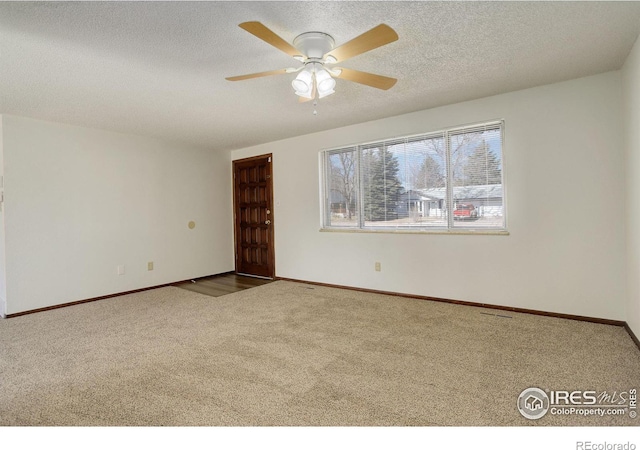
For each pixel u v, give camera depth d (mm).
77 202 4203
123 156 4656
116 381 2207
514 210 3418
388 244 4273
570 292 3178
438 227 3930
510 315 3342
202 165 5664
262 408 1885
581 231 3107
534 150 3293
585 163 3068
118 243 4586
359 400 1948
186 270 5398
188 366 2404
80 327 3266
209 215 5750
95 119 3916
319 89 2232
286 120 4148
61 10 1842
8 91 2992
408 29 2158
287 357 2520
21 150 3764
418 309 3627
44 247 3924
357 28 2121
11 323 3418
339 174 4754
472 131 3666
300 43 2170
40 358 2570
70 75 2682
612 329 2898
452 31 2193
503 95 3426
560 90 3150
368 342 2768
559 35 2275
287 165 5262
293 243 5250
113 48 2279
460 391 2018
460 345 2666
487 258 3592
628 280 2824
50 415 1845
